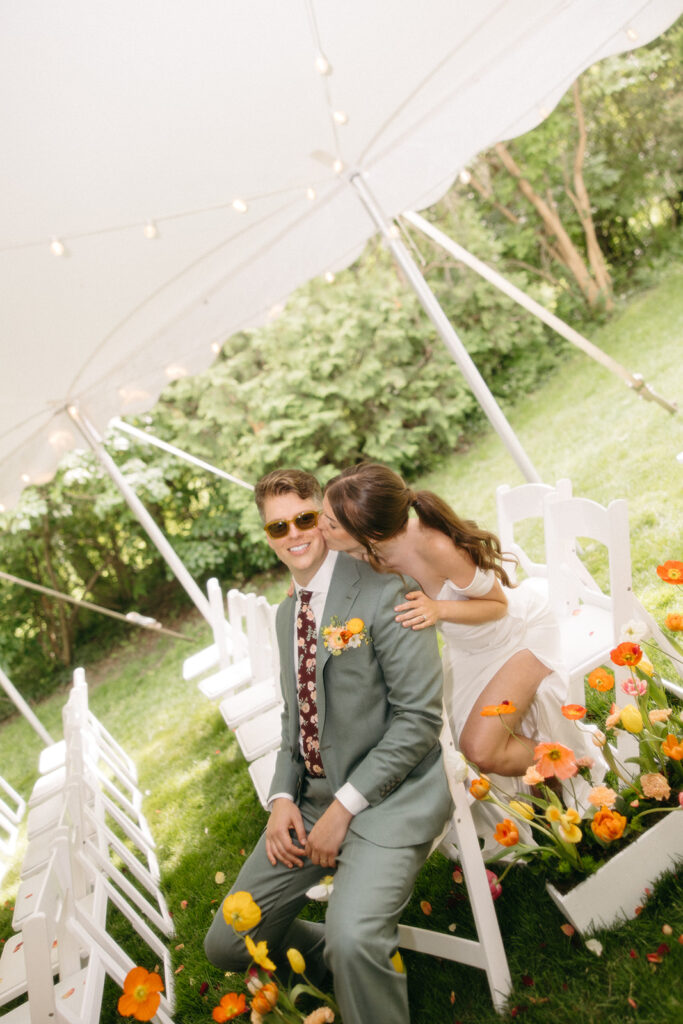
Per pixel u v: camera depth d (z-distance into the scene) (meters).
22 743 7.56
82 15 2.24
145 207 3.27
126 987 1.70
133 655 8.88
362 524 1.98
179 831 3.65
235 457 9.23
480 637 2.28
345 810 1.91
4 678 5.11
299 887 2.06
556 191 11.00
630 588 2.35
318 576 2.11
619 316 10.18
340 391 9.00
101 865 2.73
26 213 2.96
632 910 1.90
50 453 4.61
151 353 4.35
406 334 9.39
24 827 4.88
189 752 4.66
